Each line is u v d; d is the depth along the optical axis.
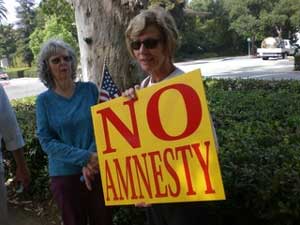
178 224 2.54
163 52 2.55
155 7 2.69
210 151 2.34
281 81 12.05
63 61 3.13
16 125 3.18
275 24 58.03
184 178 2.43
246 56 56.84
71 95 3.20
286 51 42.75
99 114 2.69
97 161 3.06
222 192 2.33
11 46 73.31
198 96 2.34
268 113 6.47
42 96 3.20
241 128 5.09
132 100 2.55
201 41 61.53
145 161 2.56
